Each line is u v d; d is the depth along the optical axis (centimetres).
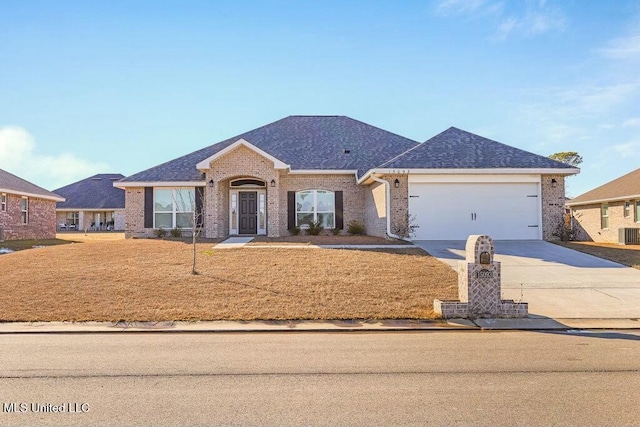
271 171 2145
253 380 598
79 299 1095
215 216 2159
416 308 1034
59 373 631
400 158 2023
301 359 697
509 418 477
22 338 848
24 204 2884
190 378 608
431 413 489
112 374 626
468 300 985
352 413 491
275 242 1850
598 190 3097
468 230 1958
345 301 1074
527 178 1978
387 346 778
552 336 850
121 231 4466
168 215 2320
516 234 1973
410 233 1939
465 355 716
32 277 1284
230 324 941
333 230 2344
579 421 470
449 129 2272
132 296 1116
